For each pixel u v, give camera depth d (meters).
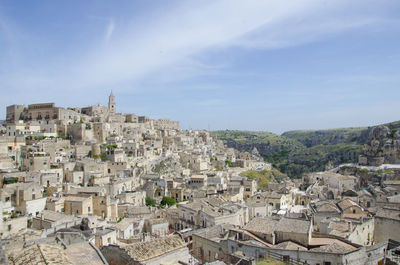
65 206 112.81
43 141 183.62
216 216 94.50
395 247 67.00
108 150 191.88
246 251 64.31
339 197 150.12
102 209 115.75
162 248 53.53
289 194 158.12
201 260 72.75
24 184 108.56
